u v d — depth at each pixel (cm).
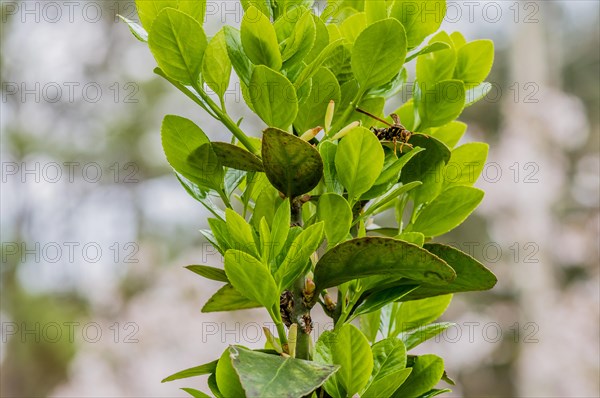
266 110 89
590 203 722
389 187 94
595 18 891
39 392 704
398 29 92
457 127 113
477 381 685
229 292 105
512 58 732
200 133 93
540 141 689
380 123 108
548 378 648
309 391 69
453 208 102
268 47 91
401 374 86
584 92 865
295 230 88
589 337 657
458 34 115
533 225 671
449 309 696
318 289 89
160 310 545
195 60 91
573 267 743
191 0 95
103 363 538
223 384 81
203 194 101
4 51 745
